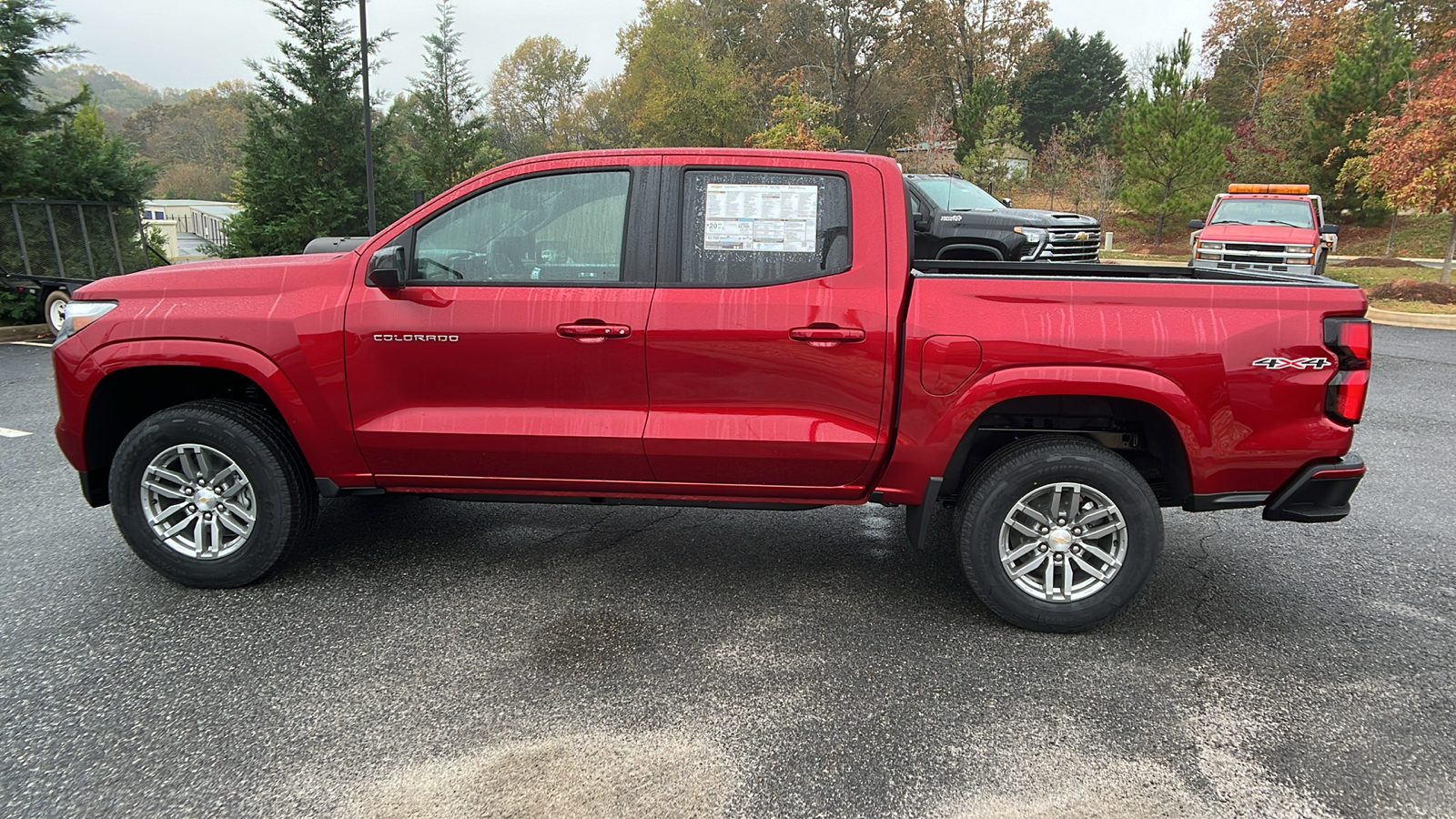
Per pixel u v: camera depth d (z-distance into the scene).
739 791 2.50
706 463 3.58
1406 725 2.87
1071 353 3.30
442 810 2.41
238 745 2.68
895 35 48.28
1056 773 2.60
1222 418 3.30
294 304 3.60
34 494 5.18
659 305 3.48
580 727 2.82
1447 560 4.36
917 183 11.39
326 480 3.77
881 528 4.79
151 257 14.49
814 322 3.43
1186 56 26.33
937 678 3.16
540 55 73.56
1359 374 3.26
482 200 3.62
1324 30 39.97
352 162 19.88
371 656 3.26
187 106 75.69
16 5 12.91
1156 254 27.95
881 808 2.43
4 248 12.38
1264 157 28.34
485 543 4.45
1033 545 3.47
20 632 3.40
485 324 3.53
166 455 3.69
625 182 3.57
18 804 2.39
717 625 3.56
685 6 55.56
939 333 3.35
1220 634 3.53
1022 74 48.59
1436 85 15.55
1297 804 2.46
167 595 3.77
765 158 3.54
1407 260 23.66
